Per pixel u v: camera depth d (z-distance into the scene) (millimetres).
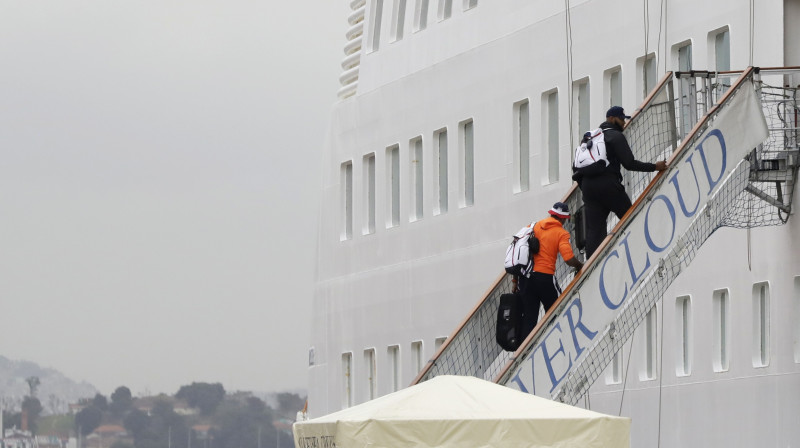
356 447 23281
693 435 44156
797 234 39688
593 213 31625
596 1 48125
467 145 56438
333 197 65938
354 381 64062
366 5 63562
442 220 57312
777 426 40844
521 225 52312
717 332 43531
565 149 49812
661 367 45438
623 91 46844
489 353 33750
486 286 54469
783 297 40438
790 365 40344
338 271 65500
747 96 33625
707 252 43500
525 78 52031
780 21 40156
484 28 54531
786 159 38562
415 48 59281
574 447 23156
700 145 32656
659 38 45062
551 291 31672
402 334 60094
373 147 62625
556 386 29969
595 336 30609
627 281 31125
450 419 23078
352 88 65438
